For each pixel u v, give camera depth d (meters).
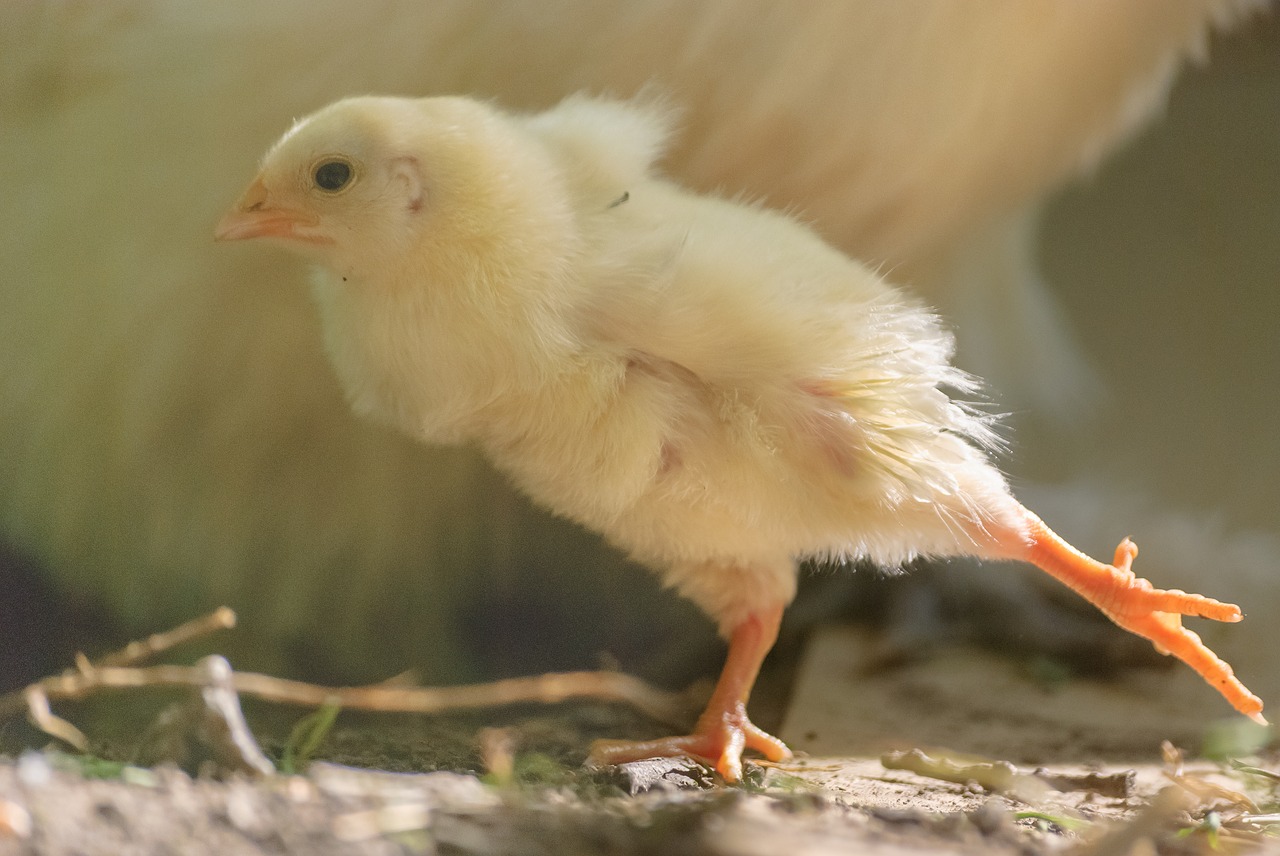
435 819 1.07
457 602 1.24
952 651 1.22
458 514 1.22
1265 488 1.29
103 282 1.20
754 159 1.19
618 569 1.23
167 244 1.20
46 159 1.21
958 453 1.13
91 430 1.21
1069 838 1.09
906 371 1.12
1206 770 1.15
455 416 1.12
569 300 1.12
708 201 1.14
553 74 1.19
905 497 1.12
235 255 1.20
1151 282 1.61
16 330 1.21
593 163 1.13
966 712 1.19
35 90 1.21
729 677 1.14
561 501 1.13
